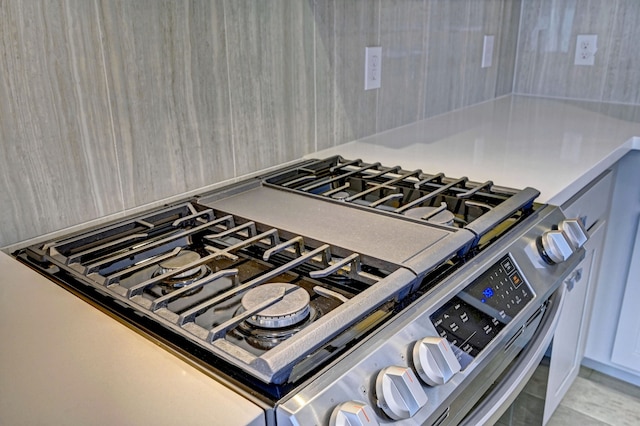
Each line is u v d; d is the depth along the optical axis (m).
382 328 0.62
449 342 0.66
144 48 0.91
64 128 0.83
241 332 0.62
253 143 1.17
